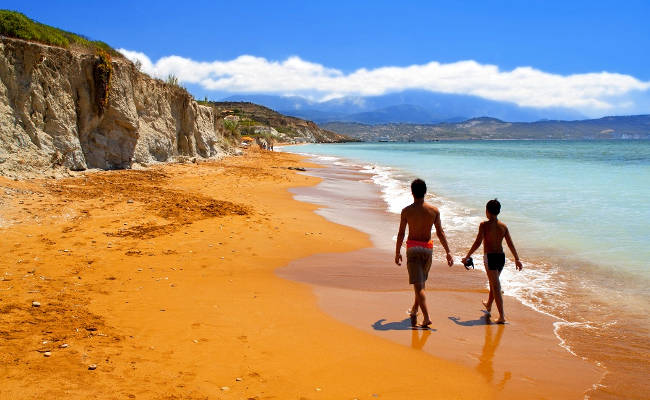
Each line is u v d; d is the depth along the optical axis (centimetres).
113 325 478
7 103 1397
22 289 563
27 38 1565
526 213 1236
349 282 716
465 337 503
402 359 439
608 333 516
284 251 880
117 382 358
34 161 1420
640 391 385
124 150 1950
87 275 648
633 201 1390
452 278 743
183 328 484
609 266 766
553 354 461
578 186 1819
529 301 626
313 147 10631
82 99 1712
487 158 4459
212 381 373
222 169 2461
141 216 1049
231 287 651
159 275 679
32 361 379
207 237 923
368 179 2498
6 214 924
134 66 2212
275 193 1730
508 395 375
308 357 432
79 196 1199
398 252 568
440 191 1792
